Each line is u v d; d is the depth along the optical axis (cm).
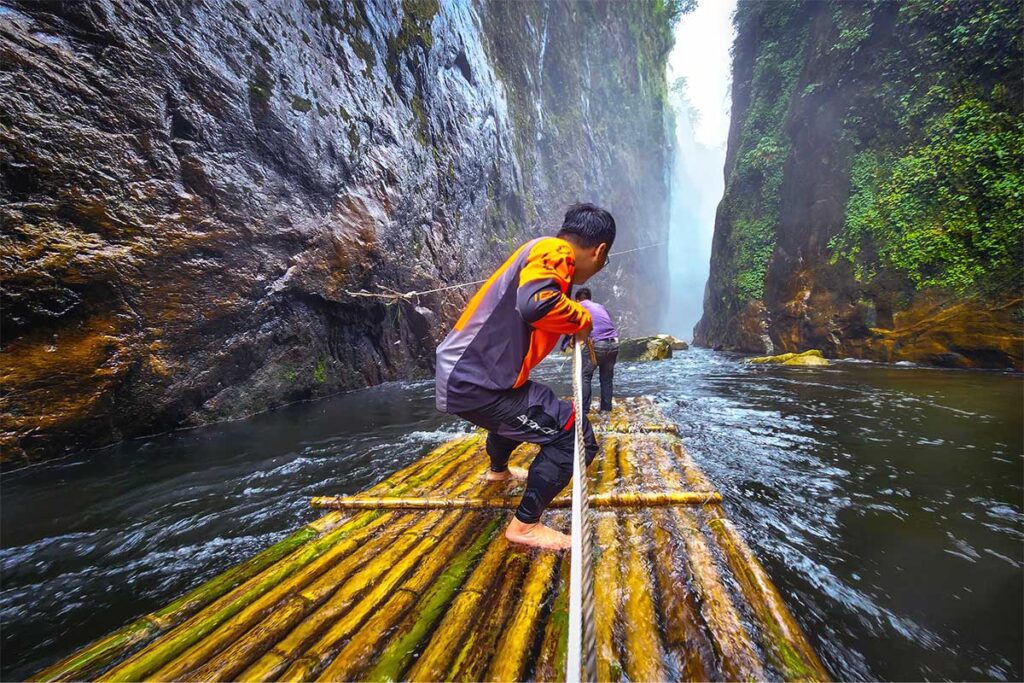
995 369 628
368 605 149
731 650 123
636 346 1079
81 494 287
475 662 123
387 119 740
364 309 681
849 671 137
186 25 448
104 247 379
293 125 559
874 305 802
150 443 400
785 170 1109
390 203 725
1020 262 611
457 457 296
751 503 241
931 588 172
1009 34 655
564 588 153
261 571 171
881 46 853
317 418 493
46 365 350
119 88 393
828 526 217
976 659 140
